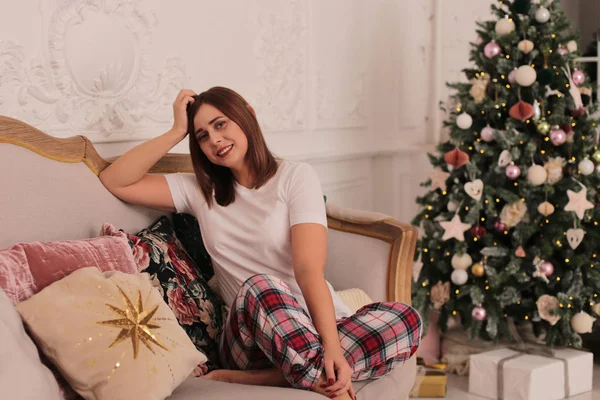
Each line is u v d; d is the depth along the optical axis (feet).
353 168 13.39
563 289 10.71
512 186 10.99
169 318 5.57
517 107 10.50
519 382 9.96
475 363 10.44
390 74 14.07
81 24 7.98
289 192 6.98
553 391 10.18
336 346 5.97
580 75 10.88
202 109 7.02
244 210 7.15
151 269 6.69
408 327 6.51
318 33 12.19
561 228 10.66
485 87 10.91
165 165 8.20
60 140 6.82
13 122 6.32
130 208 7.38
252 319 5.89
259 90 10.98
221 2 10.16
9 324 4.80
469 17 16.10
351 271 8.18
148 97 9.04
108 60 8.30
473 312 10.73
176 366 5.26
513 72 10.71
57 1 7.71
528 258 10.83
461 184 11.27
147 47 8.96
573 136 10.78
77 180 6.85
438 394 10.32
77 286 5.32
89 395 5.00
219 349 6.61
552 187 10.61
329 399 5.60
